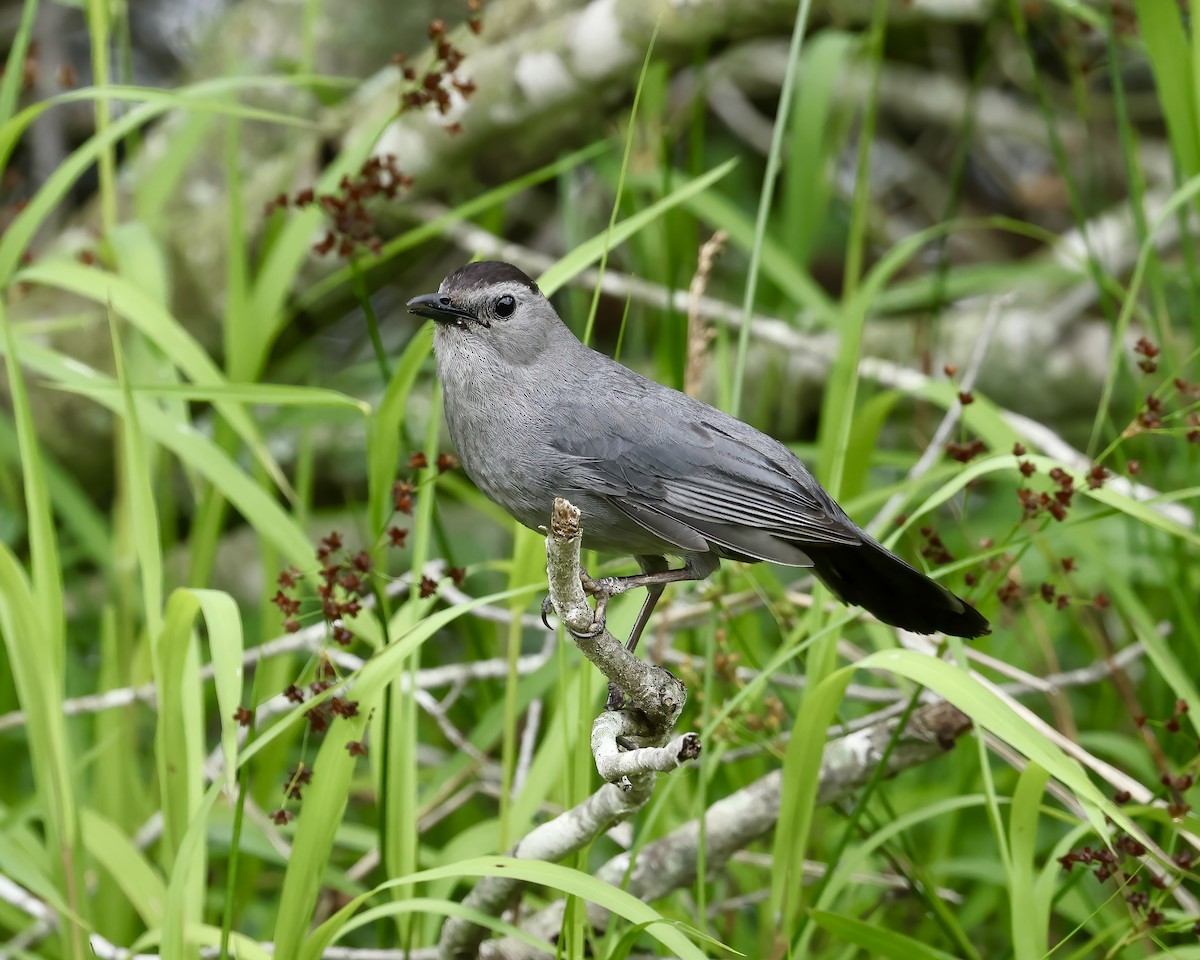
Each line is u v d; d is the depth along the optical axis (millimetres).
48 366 8203
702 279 8344
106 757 8938
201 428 13711
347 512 13773
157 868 9367
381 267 13039
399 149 12289
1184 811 6789
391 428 7531
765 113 16609
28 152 15828
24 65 10703
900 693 8688
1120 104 9008
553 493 7707
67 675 10281
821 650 7371
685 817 8633
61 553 11750
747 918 9539
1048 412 13969
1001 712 5984
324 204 8258
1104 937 7000
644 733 6734
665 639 8852
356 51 13930
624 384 7891
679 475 7582
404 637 6430
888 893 8469
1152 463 9750
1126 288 14273
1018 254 16047
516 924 7539
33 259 12695
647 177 10484
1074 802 7289
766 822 7707
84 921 6848
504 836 7289
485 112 12000
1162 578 9156
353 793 10438
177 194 13766
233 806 8227
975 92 10414
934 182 16062
